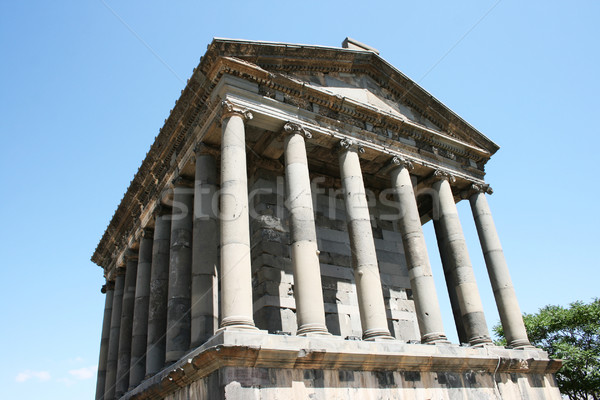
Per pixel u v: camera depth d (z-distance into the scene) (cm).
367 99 2414
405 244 2166
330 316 2161
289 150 1998
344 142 2159
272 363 1464
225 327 1512
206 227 1903
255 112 1966
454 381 1848
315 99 2186
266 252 2145
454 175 2541
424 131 2491
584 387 3309
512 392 1992
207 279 1811
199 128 2145
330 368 1580
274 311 2025
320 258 2298
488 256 2431
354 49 2425
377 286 1864
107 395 2748
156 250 2395
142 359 2398
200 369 1483
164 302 2289
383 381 1672
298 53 2202
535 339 3697
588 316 3566
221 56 1958
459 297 2202
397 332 2322
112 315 3014
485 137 2762
